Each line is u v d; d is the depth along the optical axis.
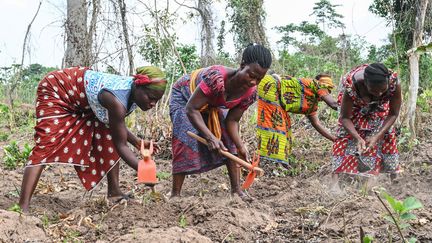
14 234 4.18
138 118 9.21
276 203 5.70
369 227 4.50
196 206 5.02
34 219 4.38
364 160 6.02
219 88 5.04
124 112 4.91
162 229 4.36
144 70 4.86
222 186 6.42
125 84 4.93
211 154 5.58
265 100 6.71
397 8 10.44
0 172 7.17
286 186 6.57
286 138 6.81
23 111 13.48
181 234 4.17
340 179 6.31
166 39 10.27
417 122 8.70
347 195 5.53
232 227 4.66
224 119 5.59
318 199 5.67
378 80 5.35
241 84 5.05
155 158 8.31
